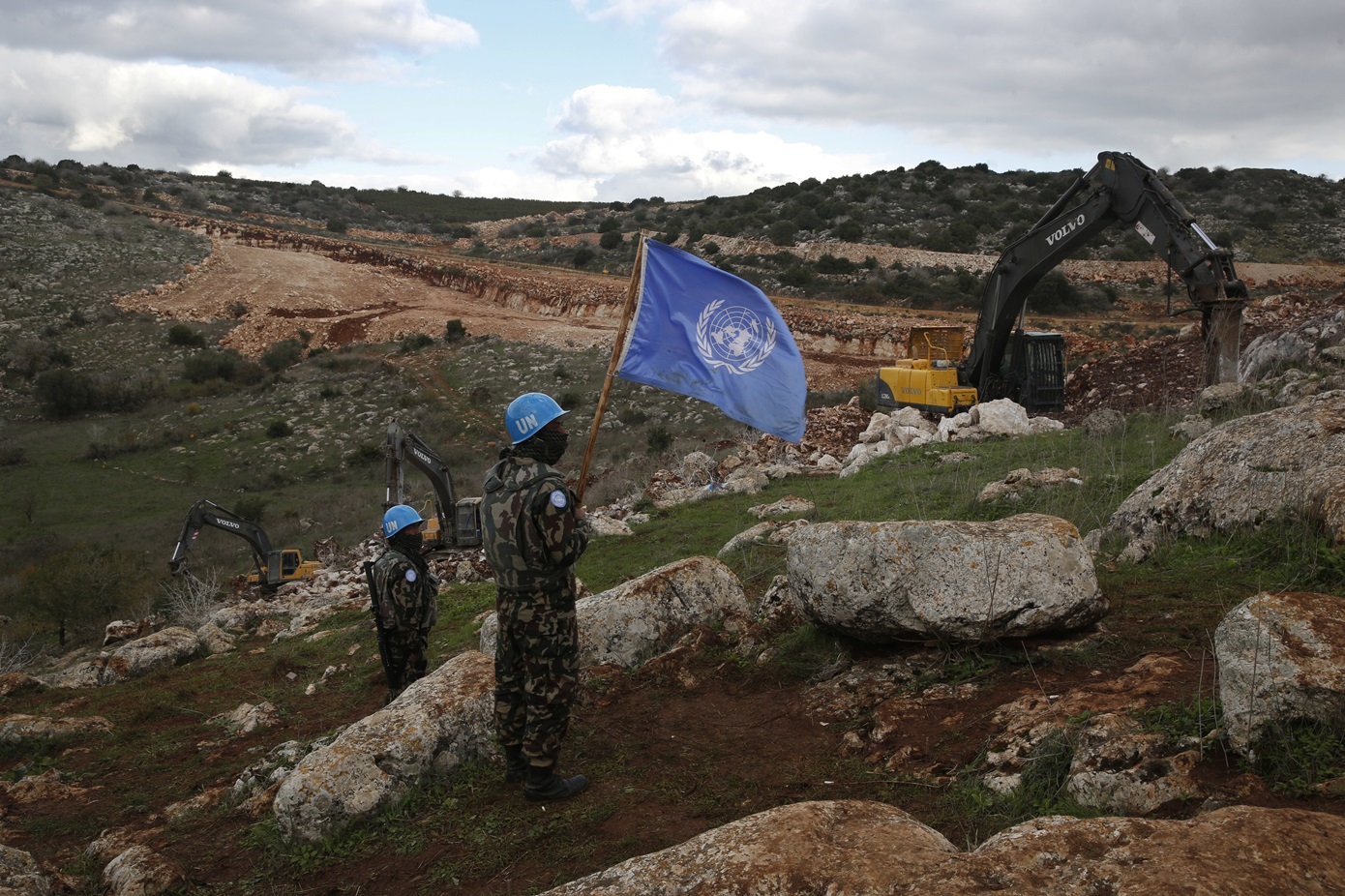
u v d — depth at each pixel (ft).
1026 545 14.56
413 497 89.76
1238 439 18.94
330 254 228.02
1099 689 12.54
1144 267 162.50
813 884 7.25
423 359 148.15
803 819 8.21
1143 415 41.45
